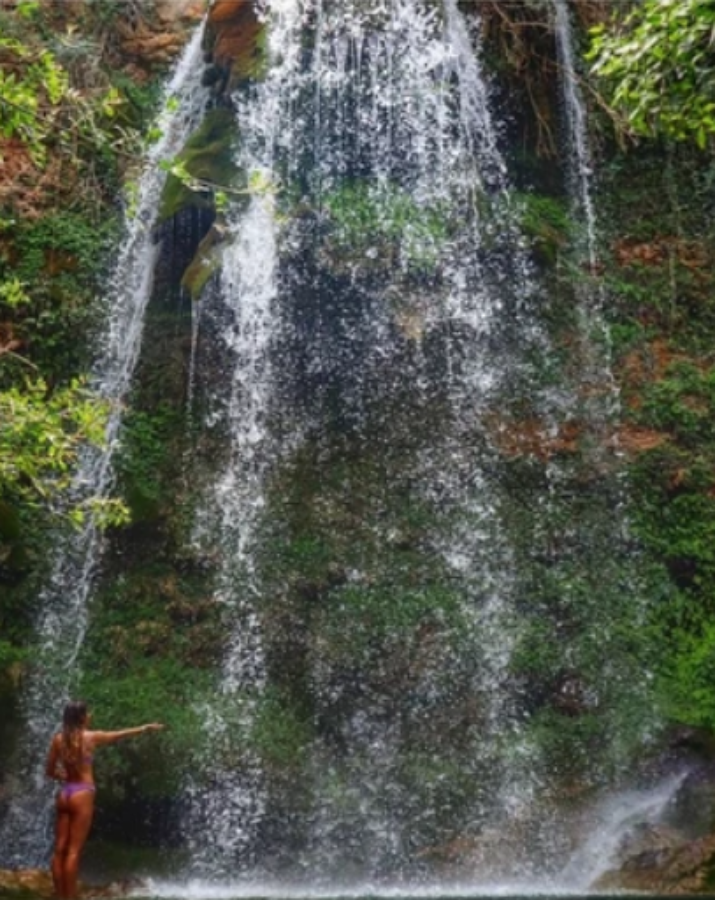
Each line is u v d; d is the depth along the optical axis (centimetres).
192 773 1015
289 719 1063
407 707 1063
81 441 1201
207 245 1243
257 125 1270
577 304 1259
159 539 1171
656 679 1078
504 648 1087
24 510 1175
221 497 1173
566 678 1075
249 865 997
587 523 1156
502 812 1009
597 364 1236
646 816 980
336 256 1191
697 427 1212
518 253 1241
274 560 1133
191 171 1266
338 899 880
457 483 1158
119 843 1016
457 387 1186
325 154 1255
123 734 923
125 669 1118
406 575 1118
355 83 1279
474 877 974
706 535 1159
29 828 1055
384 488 1153
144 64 1518
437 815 1010
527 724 1056
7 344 1252
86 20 1523
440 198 1254
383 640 1084
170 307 1272
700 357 1266
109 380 1269
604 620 1109
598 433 1203
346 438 1171
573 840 982
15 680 1101
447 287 1207
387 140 1268
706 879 893
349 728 1059
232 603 1127
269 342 1202
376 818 1013
